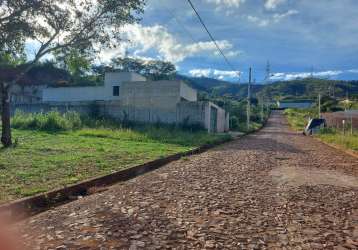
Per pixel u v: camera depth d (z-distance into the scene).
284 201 8.82
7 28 12.93
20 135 23.62
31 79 63.84
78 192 9.73
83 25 15.56
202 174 12.59
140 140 25.06
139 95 40.41
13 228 6.33
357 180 12.48
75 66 17.20
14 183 9.58
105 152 17.08
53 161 13.41
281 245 5.75
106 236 5.88
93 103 41.59
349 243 5.96
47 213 7.35
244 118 71.69
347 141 28.27
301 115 110.00
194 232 6.21
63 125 29.98
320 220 7.28
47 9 13.96
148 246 5.50
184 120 38.81
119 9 15.46
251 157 18.39
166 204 8.13
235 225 6.71
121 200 8.48
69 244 5.49
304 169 14.77
